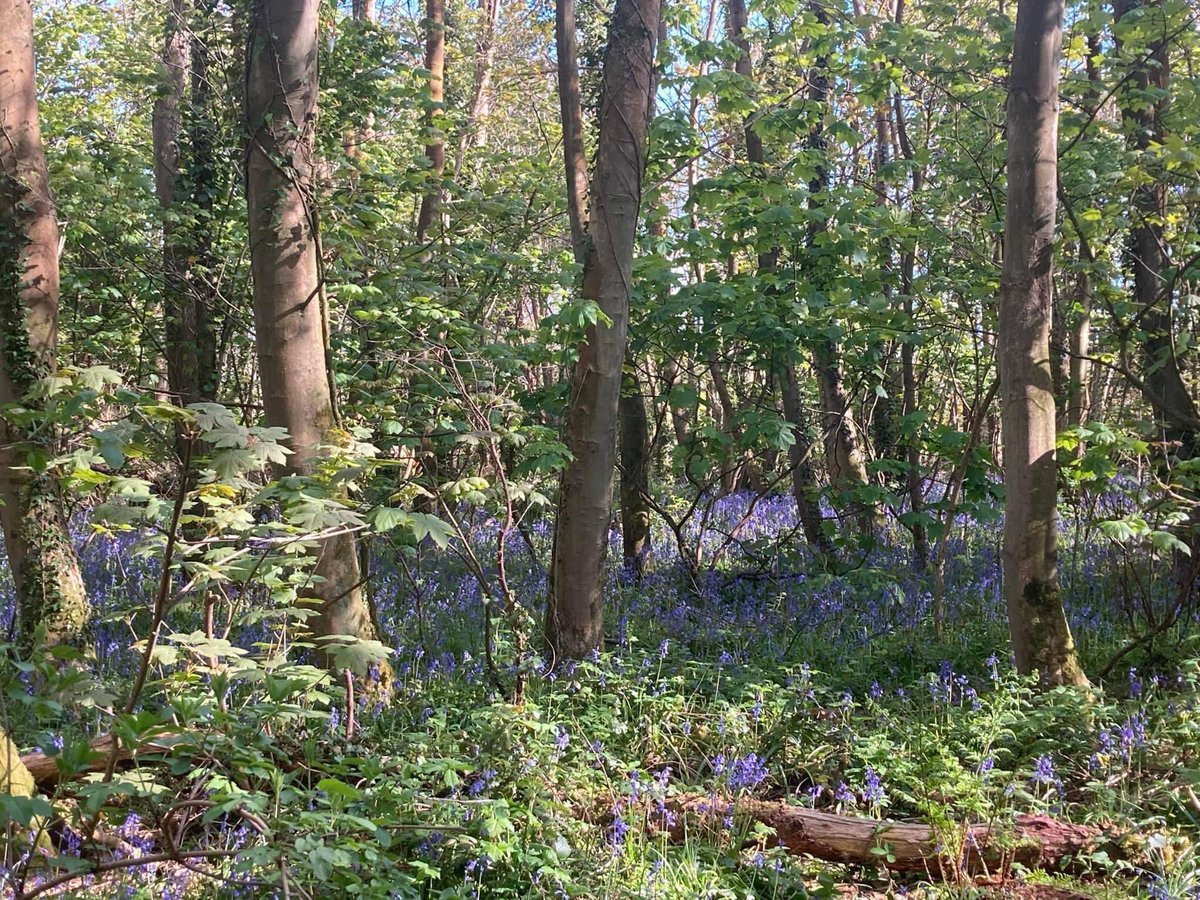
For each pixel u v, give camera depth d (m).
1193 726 4.64
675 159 8.85
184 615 7.05
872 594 7.80
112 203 8.44
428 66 12.22
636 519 9.52
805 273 8.47
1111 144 7.68
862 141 11.86
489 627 5.52
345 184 8.12
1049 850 3.97
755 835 4.09
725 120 10.78
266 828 2.84
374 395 7.20
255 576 4.09
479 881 3.46
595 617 6.35
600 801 4.29
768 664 6.36
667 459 14.74
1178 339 7.61
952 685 5.81
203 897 3.28
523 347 8.54
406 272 7.71
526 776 4.20
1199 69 8.21
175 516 3.13
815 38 8.70
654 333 8.46
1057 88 5.48
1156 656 6.00
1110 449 5.96
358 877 2.96
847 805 4.46
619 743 5.04
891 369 11.00
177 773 3.04
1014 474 5.58
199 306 8.29
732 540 9.84
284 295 5.31
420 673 5.95
